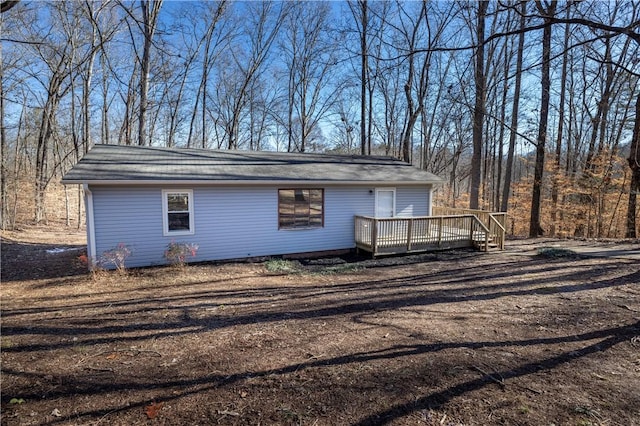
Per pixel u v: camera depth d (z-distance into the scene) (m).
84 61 16.61
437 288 7.09
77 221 19.34
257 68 23.45
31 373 3.56
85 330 4.79
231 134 23.48
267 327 4.91
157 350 4.14
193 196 9.27
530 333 4.59
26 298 6.35
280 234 10.45
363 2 16.52
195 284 7.46
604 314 5.27
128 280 7.69
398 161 14.93
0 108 15.23
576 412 2.83
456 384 3.29
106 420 2.78
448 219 11.53
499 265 9.25
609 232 16.92
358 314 5.48
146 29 14.55
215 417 2.82
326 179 10.48
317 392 3.18
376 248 10.45
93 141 25.38
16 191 15.75
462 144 23.22
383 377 3.44
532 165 19.78
